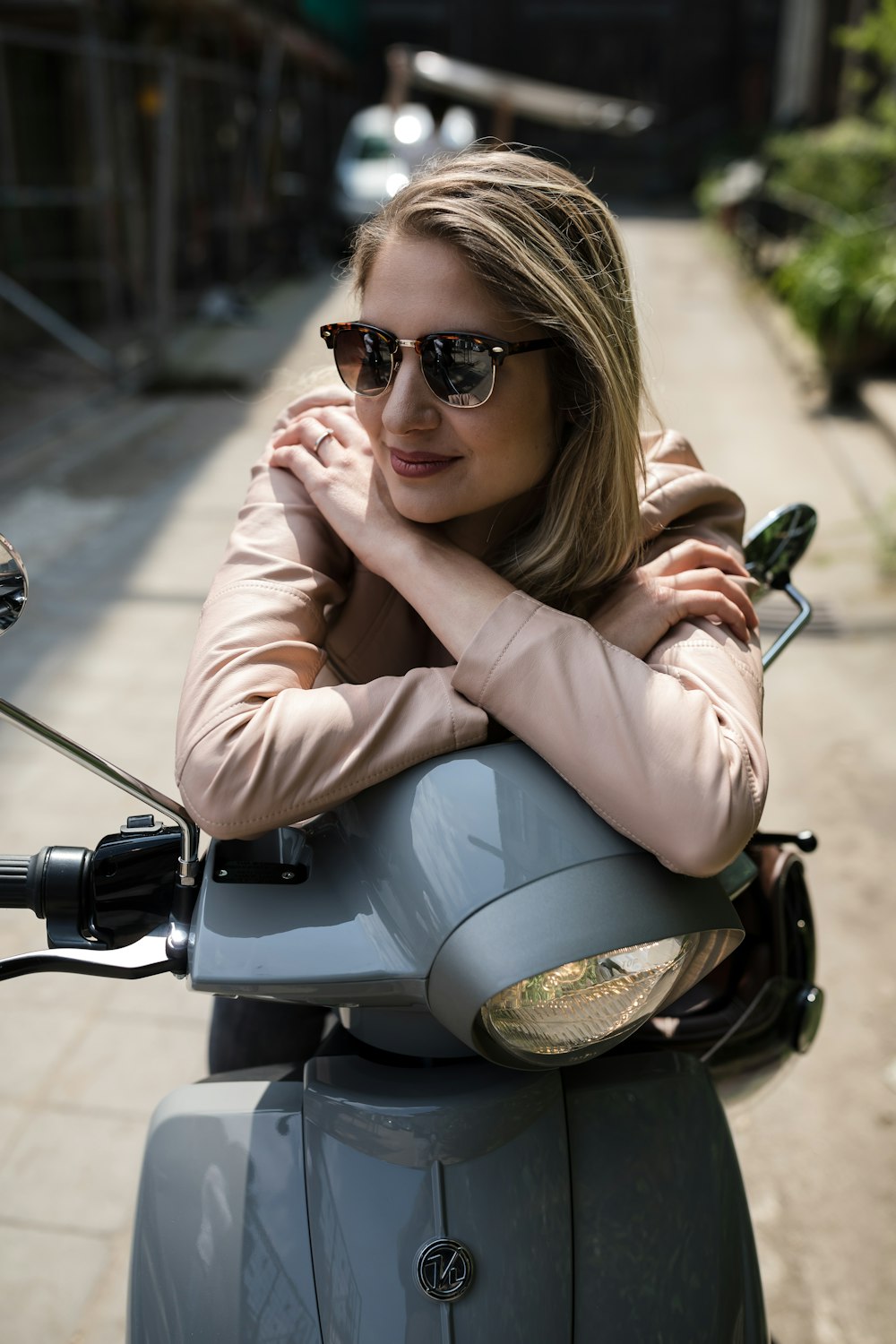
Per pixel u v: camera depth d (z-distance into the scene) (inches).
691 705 40.0
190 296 518.0
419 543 44.6
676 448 56.0
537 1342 40.8
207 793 40.8
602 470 45.1
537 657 40.3
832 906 115.7
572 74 1300.4
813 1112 92.0
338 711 41.0
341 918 41.1
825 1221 82.4
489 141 49.5
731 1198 46.2
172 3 451.2
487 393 41.9
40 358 394.9
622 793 38.6
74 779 138.3
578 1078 46.9
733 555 51.7
